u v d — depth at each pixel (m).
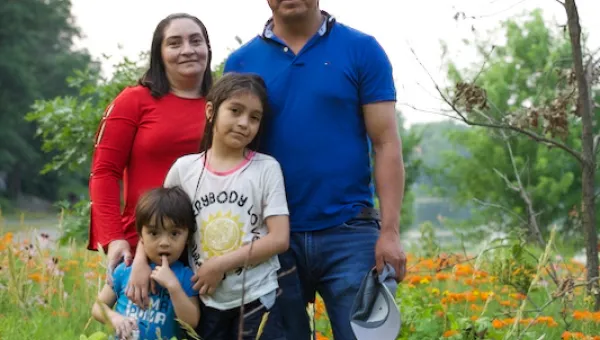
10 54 54.41
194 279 3.93
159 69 4.42
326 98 3.97
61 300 6.11
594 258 6.11
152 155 4.33
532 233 6.53
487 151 21.97
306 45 4.01
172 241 3.99
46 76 59.34
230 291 3.90
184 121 4.34
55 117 9.59
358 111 4.04
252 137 3.92
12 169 56.41
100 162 4.37
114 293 4.25
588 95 6.08
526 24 20.73
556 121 6.27
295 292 4.04
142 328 4.05
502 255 6.40
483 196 21.84
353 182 4.03
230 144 3.90
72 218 10.12
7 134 54.31
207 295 3.94
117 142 4.35
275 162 3.96
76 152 9.86
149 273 4.05
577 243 12.95
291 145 3.99
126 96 4.38
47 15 59.94
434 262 7.51
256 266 3.92
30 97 55.38
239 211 3.91
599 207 18.52
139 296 4.02
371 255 4.03
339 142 3.99
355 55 4.00
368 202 4.12
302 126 3.98
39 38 59.44
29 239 7.16
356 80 4.00
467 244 18.45
